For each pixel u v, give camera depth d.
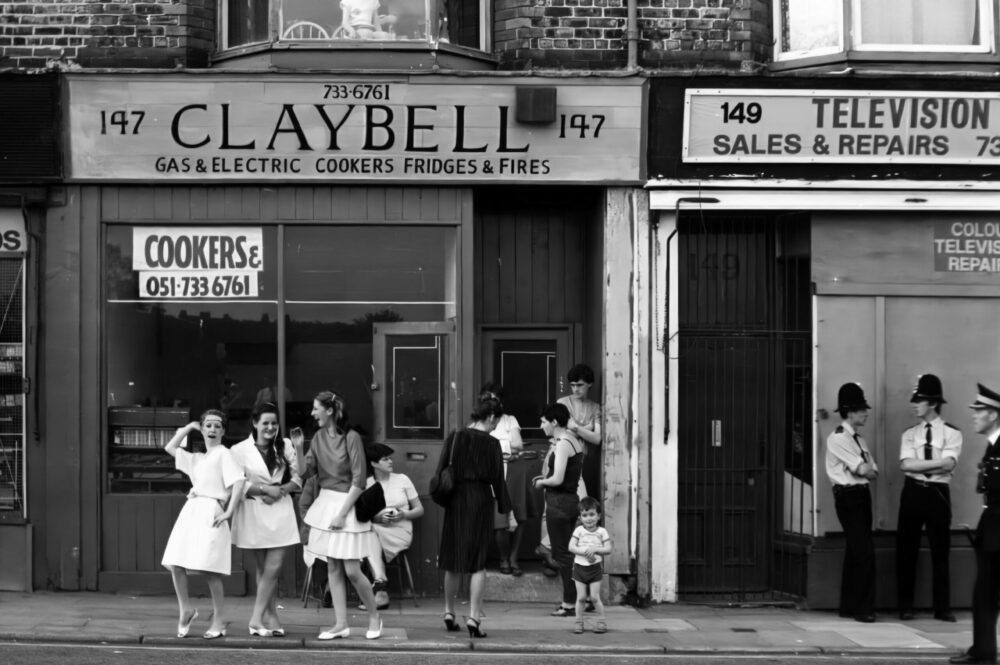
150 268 11.04
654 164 10.99
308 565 10.23
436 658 8.51
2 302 10.92
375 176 10.94
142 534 10.91
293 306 11.09
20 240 10.93
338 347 11.13
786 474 11.38
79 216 10.91
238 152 10.84
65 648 8.54
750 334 11.41
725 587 11.39
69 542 10.84
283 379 11.06
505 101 10.84
